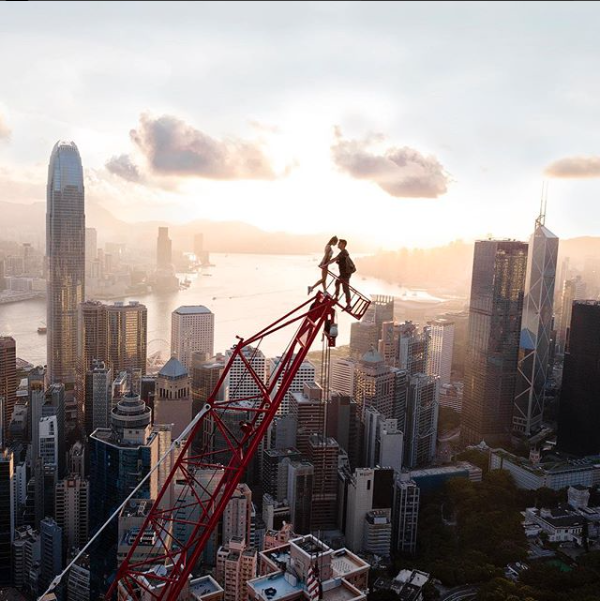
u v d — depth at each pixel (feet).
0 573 372.99
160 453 417.69
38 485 412.16
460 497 488.02
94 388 573.74
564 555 412.57
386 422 540.52
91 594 338.95
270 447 510.99
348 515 440.86
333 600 219.00
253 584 224.33
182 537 372.79
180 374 580.71
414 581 372.38
